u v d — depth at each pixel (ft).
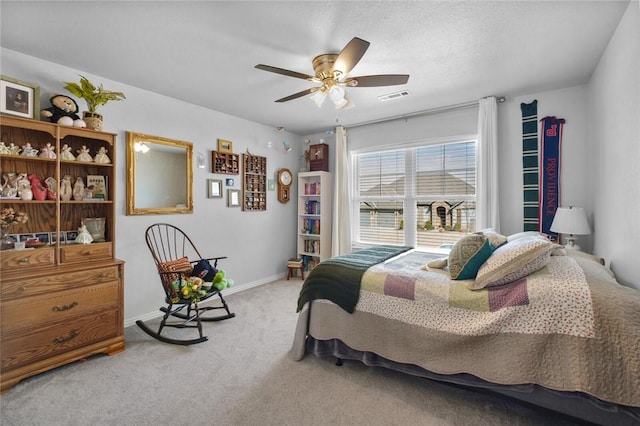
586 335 4.38
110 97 7.97
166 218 10.39
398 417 5.22
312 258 15.26
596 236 8.41
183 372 6.64
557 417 5.00
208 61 7.77
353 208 14.51
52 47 7.07
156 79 8.92
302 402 5.63
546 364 4.64
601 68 7.53
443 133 11.86
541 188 9.86
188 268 9.22
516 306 4.92
